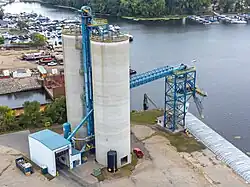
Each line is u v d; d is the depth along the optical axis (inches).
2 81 4940.9
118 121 2481.5
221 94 4360.2
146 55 6289.4
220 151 2770.7
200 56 6156.5
